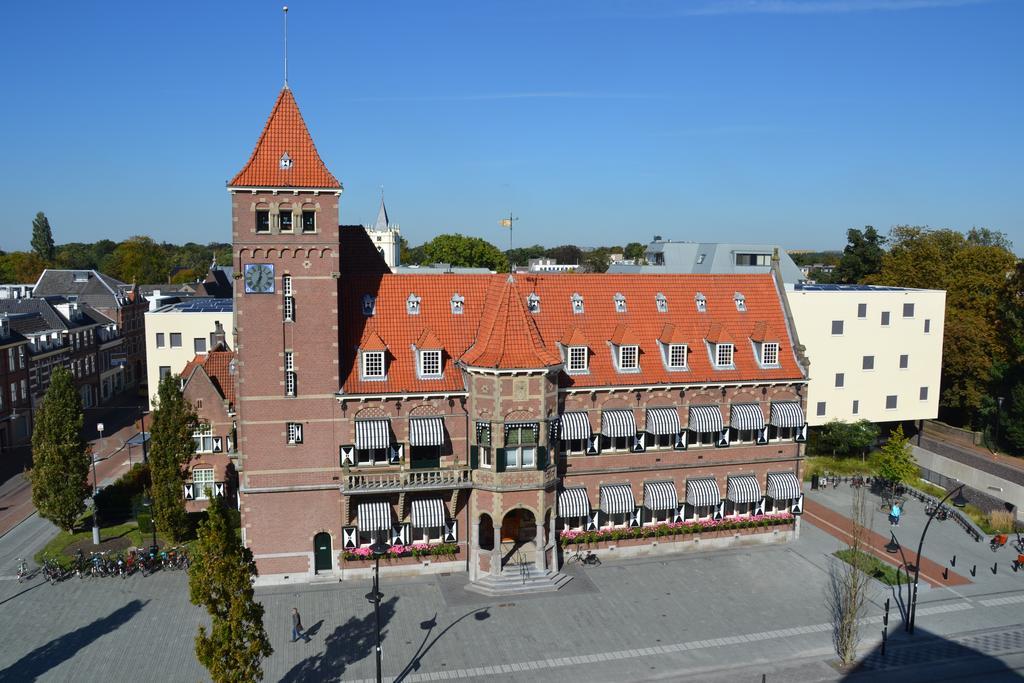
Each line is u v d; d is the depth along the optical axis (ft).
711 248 313.53
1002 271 306.55
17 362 272.72
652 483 167.63
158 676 119.24
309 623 137.49
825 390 239.30
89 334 338.75
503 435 150.20
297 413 150.10
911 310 241.35
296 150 147.64
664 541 169.37
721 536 173.78
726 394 171.32
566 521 166.40
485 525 168.45
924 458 242.17
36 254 605.31
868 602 149.28
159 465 162.40
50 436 168.96
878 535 184.65
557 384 156.97
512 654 128.36
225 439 188.75
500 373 147.64
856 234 387.75
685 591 152.35
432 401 155.53
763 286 186.70
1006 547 178.40
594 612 143.43
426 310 164.45
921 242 330.34
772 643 133.18
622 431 163.22
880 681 122.11
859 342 239.30
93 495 182.80
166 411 162.71
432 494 155.02
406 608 143.84
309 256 147.33
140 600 145.59
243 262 145.38
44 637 131.34
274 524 151.84
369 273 169.99
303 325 148.56
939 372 246.88
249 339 147.13
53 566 155.22
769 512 178.40
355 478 149.59
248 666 99.35
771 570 162.40
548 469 153.17
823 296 234.79
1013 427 251.39
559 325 169.27
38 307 320.09
